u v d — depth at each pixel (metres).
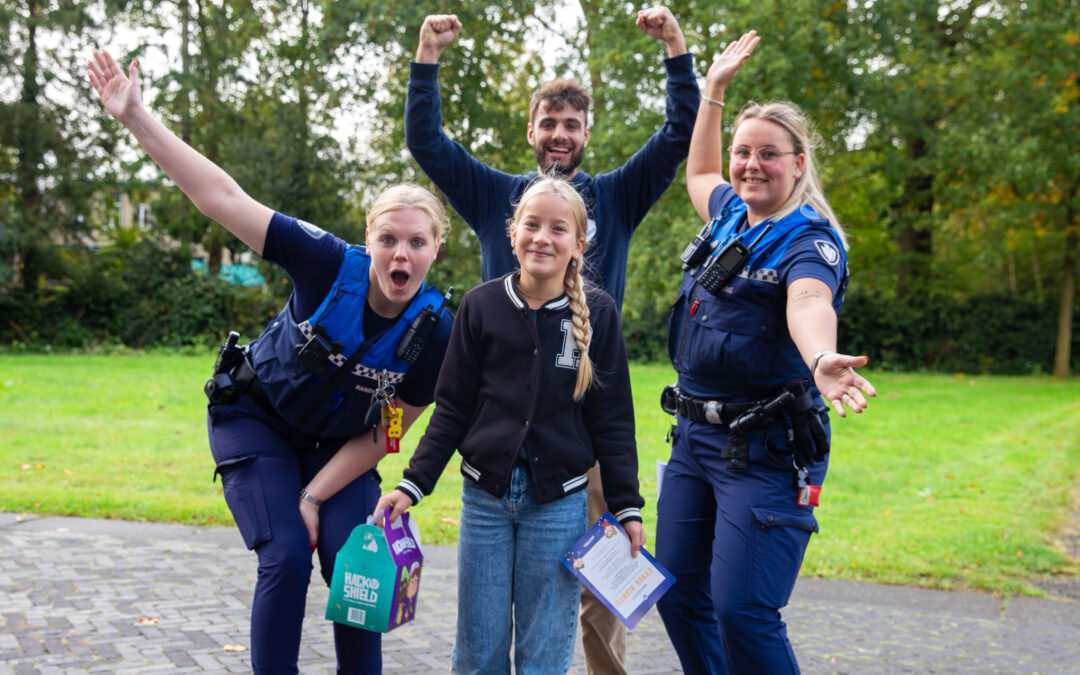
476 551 2.61
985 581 5.25
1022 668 3.91
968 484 8.38
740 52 3.33
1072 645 4.23
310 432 2.80
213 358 22.09
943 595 5.02
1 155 23.66
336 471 2.80
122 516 6.15
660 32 3.49
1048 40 21.55
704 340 2.77
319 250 2.71
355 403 2.78
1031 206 22.50
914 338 25.94
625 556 2.60
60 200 23.73
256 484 2.73
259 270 24.95
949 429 12.43
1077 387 21.06
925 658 4.02
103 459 8.06
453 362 2.64
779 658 2.58
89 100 23.91
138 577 4.82
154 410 11.50
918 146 23.62
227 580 4.81
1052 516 7.16
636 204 3.52
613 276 3.45
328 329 2.70
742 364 2.69
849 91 19.89
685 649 2.92
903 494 7.91
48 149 23.45
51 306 23.61
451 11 20.39
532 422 2.57
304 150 24.19
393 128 24.28
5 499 6.35
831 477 8.59
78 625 4.04
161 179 24.89
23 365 17.58
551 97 3.38
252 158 24.09
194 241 25.86
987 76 21.30
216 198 2.66
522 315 2.60
